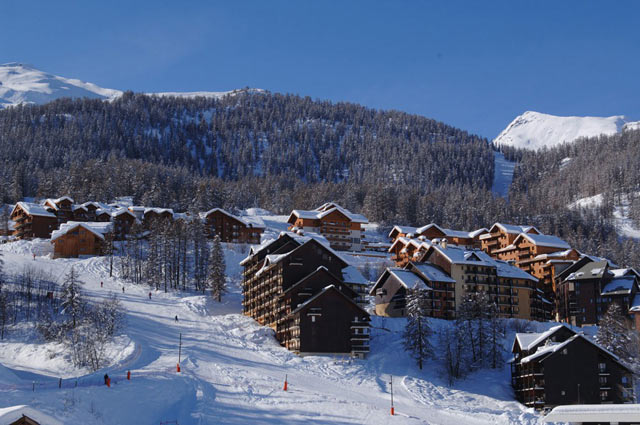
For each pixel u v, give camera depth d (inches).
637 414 2225.6
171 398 2600.9
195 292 5639.8
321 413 2726.4
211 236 7736.2
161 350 3742.6
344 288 4483.3
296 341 4158.5
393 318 4820.4
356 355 4197.8
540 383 3602.4
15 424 1595.7
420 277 5231.3
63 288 4274.1
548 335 3796.8
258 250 5000.0
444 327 4685.0
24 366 3531.0
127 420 2298.2
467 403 3558.1
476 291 5290.4
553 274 6254.9
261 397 2888.8
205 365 3449.8
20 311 4340.6
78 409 2218.3
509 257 7386.8
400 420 2733.8
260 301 4867.1
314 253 4672.7
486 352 4244.6
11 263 5821.9
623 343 4106.8
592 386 3607.3
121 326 4119.1
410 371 3988.7
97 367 3371.1
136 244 6274.6
